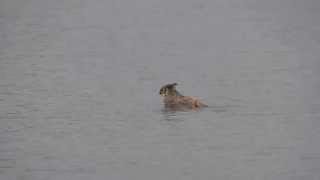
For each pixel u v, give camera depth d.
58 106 43.97
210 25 80.00
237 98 45.06
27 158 35.56
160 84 49.56
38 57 60.94
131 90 47.75
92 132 39.03
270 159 35.06
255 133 38.59
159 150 36.41
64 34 74.81
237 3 96.38
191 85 49.19
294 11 88.12
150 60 59.31
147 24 81.88
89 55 62.00
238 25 79.12
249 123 40.09
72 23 82.75
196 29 77.38
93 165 34.62
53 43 68.94
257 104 43.69
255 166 34.38
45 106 44.00
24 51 63.91
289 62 56.56
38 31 76.81
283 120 40.41
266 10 89.88
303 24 77.56
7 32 76.19
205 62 57.81
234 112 41.88
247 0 98.56
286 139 37.50
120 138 38.09
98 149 36.62
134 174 33.53
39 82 50.56
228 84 49.12
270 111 42.16
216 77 51.62
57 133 39.03
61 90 48.03
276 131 38.72
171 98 42.53
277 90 47.12
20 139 38.19
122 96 46.12
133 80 50.94
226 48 64.56
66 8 94.62
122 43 69.00
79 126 40.06
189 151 36.19
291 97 45.16
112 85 49.41
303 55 59.66
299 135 38.03
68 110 43.09
